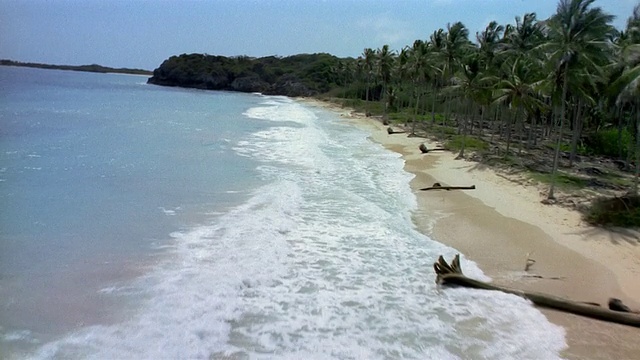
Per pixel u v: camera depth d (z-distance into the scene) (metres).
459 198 22.05
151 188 19.89
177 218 16.20
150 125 40.84
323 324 10.17
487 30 47.03
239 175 23.41
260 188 21.02
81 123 38.88
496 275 13.54
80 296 10.65
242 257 13.22
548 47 23.52
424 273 13.25
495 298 11.92
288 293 11.45
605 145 41.72
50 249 13.08
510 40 46.84
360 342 9.58
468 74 36.84
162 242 14.01
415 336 9.95
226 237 14.66
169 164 24.89
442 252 14.99
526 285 12.98
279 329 9.85
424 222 18.09
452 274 12.52
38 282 11.17
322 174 25.45
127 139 32.09
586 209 20.23
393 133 50.62
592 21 21.69
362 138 44.72
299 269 12.85
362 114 78.00
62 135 31.78
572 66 23.05
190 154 28.19
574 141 33.16
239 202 18.58
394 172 27.64
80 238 13.98
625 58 24.27
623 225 18.16
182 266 12.44
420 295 11.88
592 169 32.06
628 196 20.06
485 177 27.41
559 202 21.86
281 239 14.93
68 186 19.31
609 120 47.22
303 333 9.77
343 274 12.77
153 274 11.89
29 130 33.03
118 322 9.70
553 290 12.73
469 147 39.19
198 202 18.25
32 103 54.41
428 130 54.09
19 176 20.30
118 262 12.48
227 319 10.08
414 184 24.69
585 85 29.89
